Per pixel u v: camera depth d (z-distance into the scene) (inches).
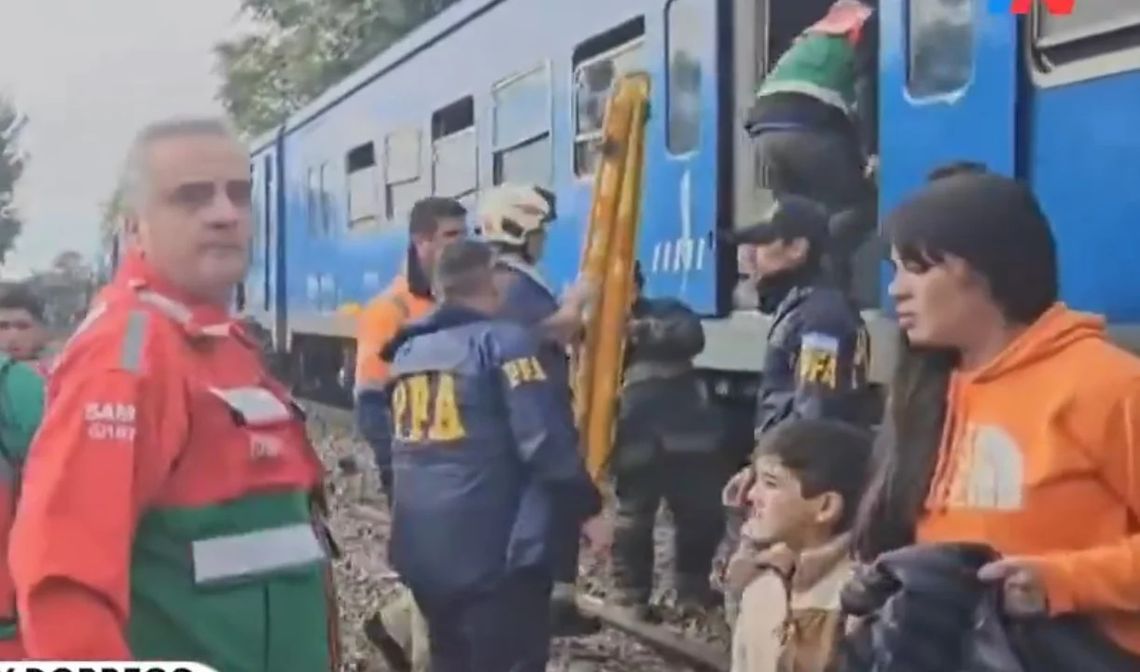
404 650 145.3
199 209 106.2
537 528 140.3
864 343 125.6
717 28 135.9
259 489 103.6
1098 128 108.2
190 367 101.8
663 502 136.9
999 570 100.3
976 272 104.1
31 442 110.7
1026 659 101.1
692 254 137.9
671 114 140.0
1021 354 102.5
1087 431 98.8
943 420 106.2
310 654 107.0
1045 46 111.6
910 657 104.5
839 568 124.3
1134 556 97.7
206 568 102.0
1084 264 108.7
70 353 100.3
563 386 141.0
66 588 96.0
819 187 128.0
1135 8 106.0
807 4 130.4
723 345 135.6
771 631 127.7
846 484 123.9
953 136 118.0
